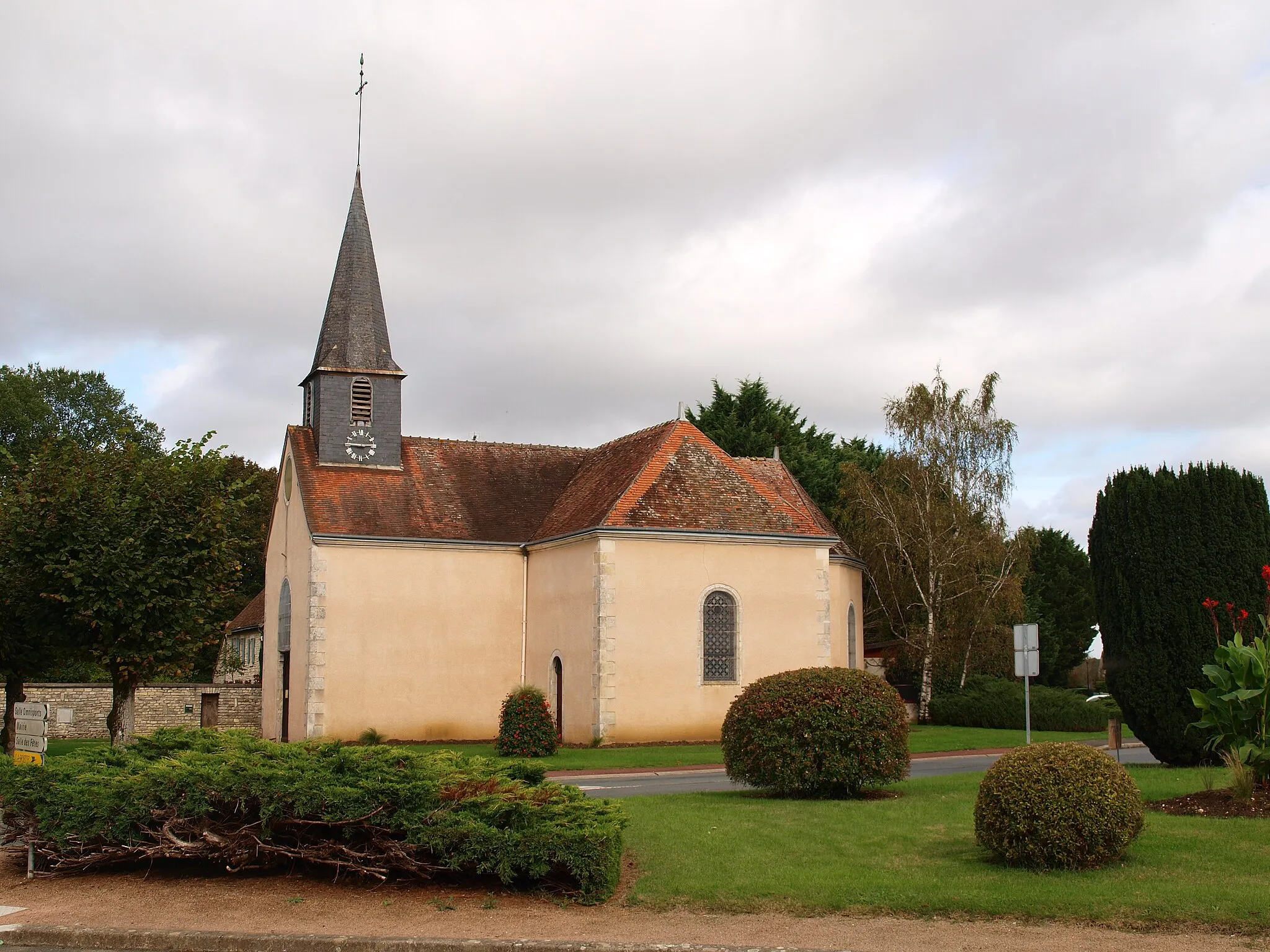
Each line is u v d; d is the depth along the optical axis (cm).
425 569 3200
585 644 2898
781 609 2983
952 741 3097
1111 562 2022
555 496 3512
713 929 991
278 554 3559
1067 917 994
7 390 5559
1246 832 1277
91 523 1973
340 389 3353
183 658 2083
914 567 4209
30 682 3709
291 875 1181
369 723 3091
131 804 1174
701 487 3020
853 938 952
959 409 4266
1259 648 1497
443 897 1105
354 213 3500
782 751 1641
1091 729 3609
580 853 1075
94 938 1002
